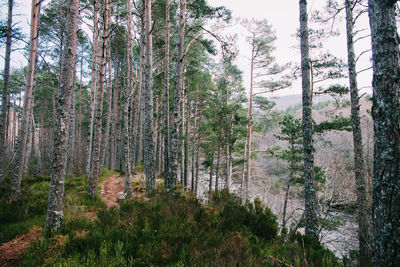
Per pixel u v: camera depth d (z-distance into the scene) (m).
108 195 10.70
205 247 3.84
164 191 7.73
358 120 8.72
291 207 18.39
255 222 5.50
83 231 4.95
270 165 30.03
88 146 14.95
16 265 3.83
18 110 29.55
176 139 8.31
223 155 23.59
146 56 9.52
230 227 4.95
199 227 4.72
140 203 5.83
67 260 3.41
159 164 22.67
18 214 6.39
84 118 37.72
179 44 8.73
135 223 4.68
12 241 4.86
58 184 4.99
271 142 37.25
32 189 9.32
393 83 2.66
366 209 8.19
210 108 20.16
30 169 17.50
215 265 3.36
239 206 6.12
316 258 4.07
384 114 2.68
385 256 2.54
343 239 12.27
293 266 3.59
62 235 4.40
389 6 2.76
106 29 9.20
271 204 18.31
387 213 2.55
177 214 5.18
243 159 20.28
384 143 2.65
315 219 7.01
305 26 7.55
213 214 5.23
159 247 3.71
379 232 2.63
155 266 3.39
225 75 22.23
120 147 27.83
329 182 15.12
